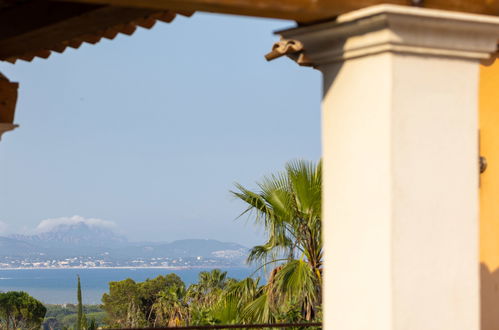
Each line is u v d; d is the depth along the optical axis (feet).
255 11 15.92
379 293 16.56
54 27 21.98
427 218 16.81
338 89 17.58
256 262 57.82
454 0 17.63
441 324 16.90
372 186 16.76
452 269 17.08
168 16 22.93
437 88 16.98
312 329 51.26
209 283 127.65
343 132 17.46
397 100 16.44
